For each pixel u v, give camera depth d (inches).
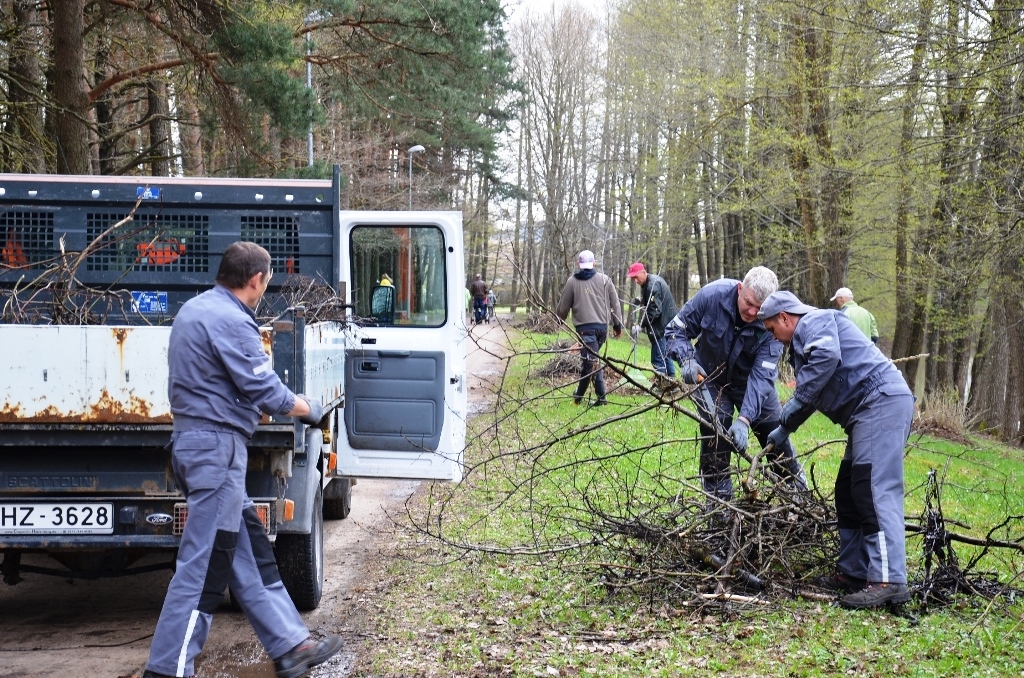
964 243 645.9
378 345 297.0
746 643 195.2
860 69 609.0
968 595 226.5
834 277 814.5
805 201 792.3
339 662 197.2
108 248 288.2
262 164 647.8
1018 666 178.4
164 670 171.0
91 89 635.5
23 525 199.0
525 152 1683.1
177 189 289.0
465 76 805.2
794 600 219.9
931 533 231.5
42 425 194.7
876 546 213.3
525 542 274.8
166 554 293.0
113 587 260.5
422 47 752.3
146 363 194.5
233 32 567.5
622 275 1154.7
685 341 272.4
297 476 220.8
